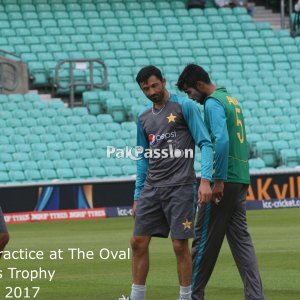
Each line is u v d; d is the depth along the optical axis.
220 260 44.56
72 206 78.38
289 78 107.69
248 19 117.25
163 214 29.42
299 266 42.03
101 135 92.75
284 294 34.00
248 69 109.38
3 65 99.38
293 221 69.00
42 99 100.88
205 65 108.56
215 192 29.20
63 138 91.75
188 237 28.91
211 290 35.22
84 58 105.38
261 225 65.94
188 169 29.06
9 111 94.12
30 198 77.50
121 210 79.38
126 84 102.19
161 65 107.12
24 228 69.69
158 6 117.19
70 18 112.19
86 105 98.94
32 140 90.94
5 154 88.19
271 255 46.53
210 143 28.83
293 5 125.25
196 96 30.56
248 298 30.09
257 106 101.69
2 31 107.56
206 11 117.25
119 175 88.44
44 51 105.75
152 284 37.03
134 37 110.31
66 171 87.62
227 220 30.00
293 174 83.19
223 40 112.56
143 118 29.58
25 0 113.44
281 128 98.31
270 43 113.75
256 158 94.12
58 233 63.69
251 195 82.38
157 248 51.22
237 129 30.16
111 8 115.06
